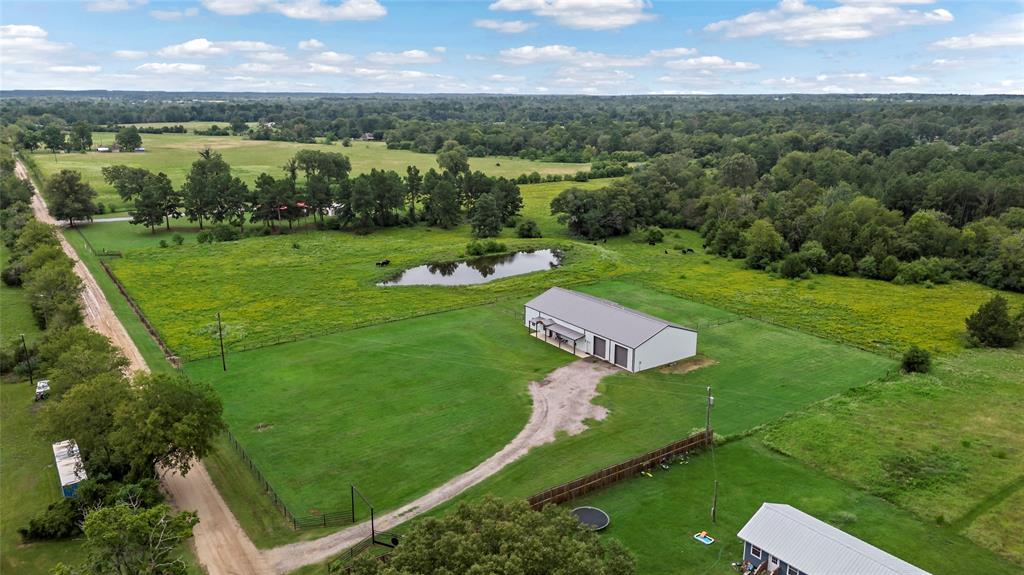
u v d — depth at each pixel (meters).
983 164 177.50
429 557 28.89
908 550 42.19
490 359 74.81
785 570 38.53
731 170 183.62
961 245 118.19
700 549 42.09
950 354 77.25
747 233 129.38
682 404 63.72
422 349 77.56
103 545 31.61
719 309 94.69
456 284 110.19
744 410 62.44
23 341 70.88
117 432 45.91
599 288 105.88
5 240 129.38
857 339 82.00
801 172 192.62
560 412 61.81
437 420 59.94
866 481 50.12
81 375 53.47
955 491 48.75
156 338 81.19
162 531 33.09
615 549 32.34
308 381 68.19
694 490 49.03
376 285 108.69
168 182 151.38
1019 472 51.19
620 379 69.56
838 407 62.62
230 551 41.94
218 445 55.41
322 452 54.19
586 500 47.56
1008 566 40.75
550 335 81.62
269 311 92.69
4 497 47.75
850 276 116.94
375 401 63.69
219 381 68.06
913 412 61.50
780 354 76.94
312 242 139.12
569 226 153.12
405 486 49.44
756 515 41.59
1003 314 80.19
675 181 181.50
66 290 84.75
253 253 128.38
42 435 48.75
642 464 51.28
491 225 147.38
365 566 30.70
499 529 29.56
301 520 45.12
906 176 160.50
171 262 120.56
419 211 173.62
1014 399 64.38
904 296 103.31
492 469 51.75
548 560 27.80
